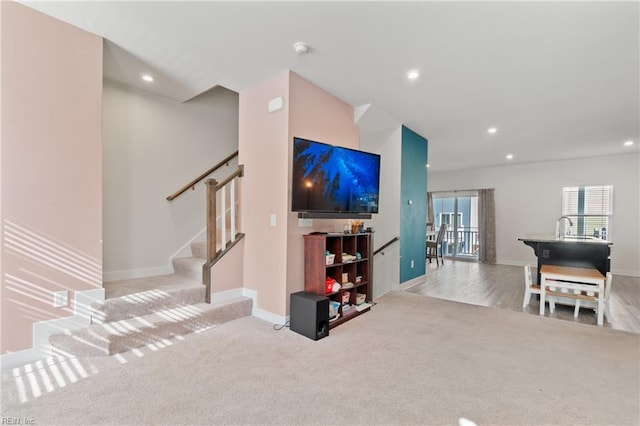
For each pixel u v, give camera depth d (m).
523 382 2.06
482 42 2.48
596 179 6.84
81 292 2.43
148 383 1.98
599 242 4.26
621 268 6.52
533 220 7.67
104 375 2.06
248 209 3.40
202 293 3.12
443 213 9.61
